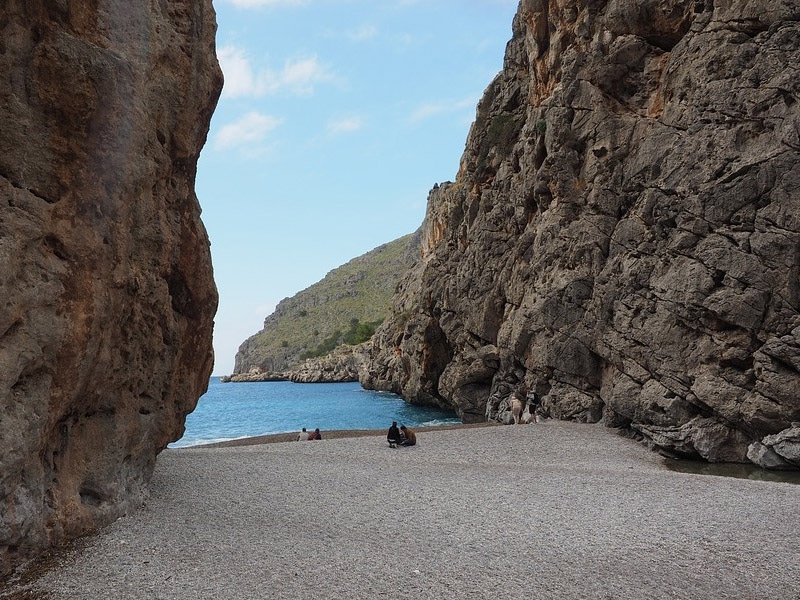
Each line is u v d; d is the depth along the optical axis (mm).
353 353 128375
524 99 43344
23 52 8703
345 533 10688
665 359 24172
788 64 21609
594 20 30594
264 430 44969
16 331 8320
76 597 7828
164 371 12438
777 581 8828
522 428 26859
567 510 12523
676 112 25234
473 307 42906
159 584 8281
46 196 8875
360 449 21859
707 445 21969
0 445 7859
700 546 10195
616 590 8398
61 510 9570
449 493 13992
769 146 21750
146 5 10570
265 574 8719
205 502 12539
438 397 57656
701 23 24828
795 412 20219
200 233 13180
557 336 30219
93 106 9352
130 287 10609
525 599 8055
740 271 21859
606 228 28578
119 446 11023
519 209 37906
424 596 8078
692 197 23703
